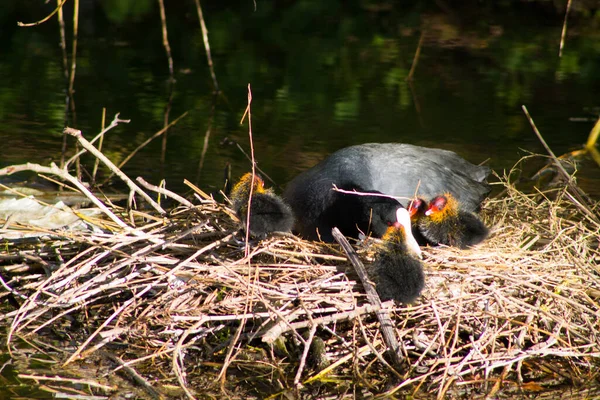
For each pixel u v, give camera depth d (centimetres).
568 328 816
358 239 977
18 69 2172
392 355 800
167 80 2112
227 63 2311
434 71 2245
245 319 816
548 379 803
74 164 1455
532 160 1527
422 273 816
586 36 2633
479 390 778
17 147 1537
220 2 3073
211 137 1650
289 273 864
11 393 743
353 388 771
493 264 871
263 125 1742
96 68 2214
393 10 2995
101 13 2906
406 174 1043
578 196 1177
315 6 3012
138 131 1681
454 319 845
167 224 988
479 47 2508
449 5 3027
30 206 1166
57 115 1767
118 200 1279
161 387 767
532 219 1105
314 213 990
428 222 952
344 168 1005
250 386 777
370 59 2375
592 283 899
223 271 861
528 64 2311
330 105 1911
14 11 2847
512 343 842
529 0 2916
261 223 912
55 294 892
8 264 1000
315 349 816
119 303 905
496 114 1845
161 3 2003
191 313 848
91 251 952
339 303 826
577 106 1909
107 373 788
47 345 841
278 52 2459
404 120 1789
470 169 1229
